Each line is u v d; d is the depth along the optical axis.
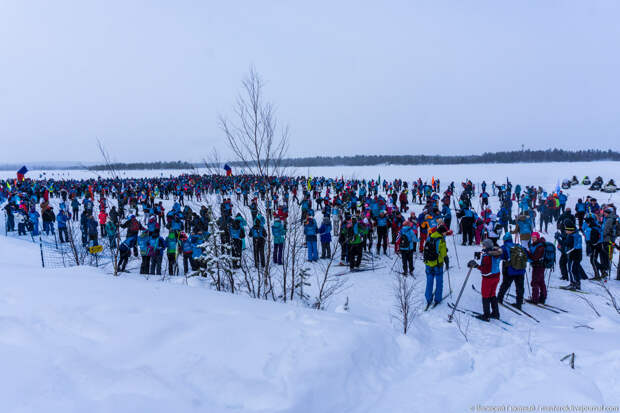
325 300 7.21
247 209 15.36
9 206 16.48
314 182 31.11
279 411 2.91
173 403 2.81
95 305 4.26
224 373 3.27
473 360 4.64
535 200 24.17
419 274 9.39
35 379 2.87
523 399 3.49
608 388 3.82
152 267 9.56
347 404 3.30
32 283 4.97
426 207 15.60
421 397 3.54
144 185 31.06
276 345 3.84
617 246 9.20
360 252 9.87
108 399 2.75
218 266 6.88
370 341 4.41
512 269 7.20
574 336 5.67
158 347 3.55
